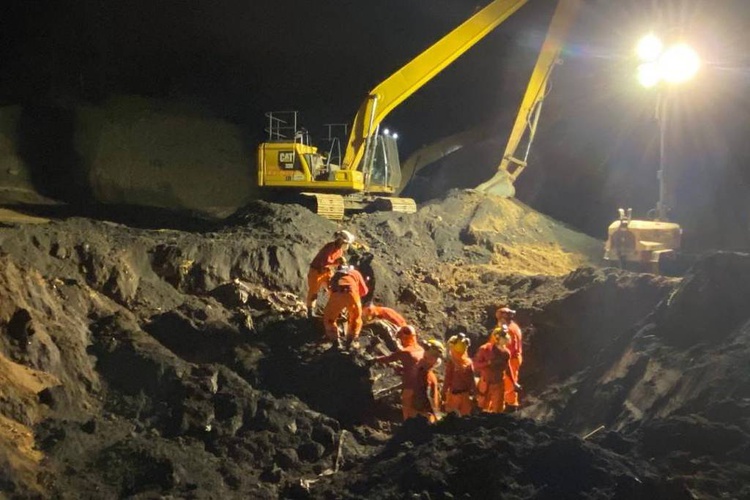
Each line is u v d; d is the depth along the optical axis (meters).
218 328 12.47
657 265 16.53
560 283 16.09
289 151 20.55
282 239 16.27
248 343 12.42
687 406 9.71
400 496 7.37
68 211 21.33
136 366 10.58
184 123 28.23
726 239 25.59
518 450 7.75
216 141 28.77
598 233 28.05
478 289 17.30
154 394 10.23
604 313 14.59
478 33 21.31
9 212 19.84
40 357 9.87
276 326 12.81
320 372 11.73
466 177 29.98
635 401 10.77
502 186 23.83
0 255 11.73
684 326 11.89
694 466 7.99
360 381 11.64
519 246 20.97
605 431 10.36
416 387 10.95
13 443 8.02
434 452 8.03
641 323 12.89
